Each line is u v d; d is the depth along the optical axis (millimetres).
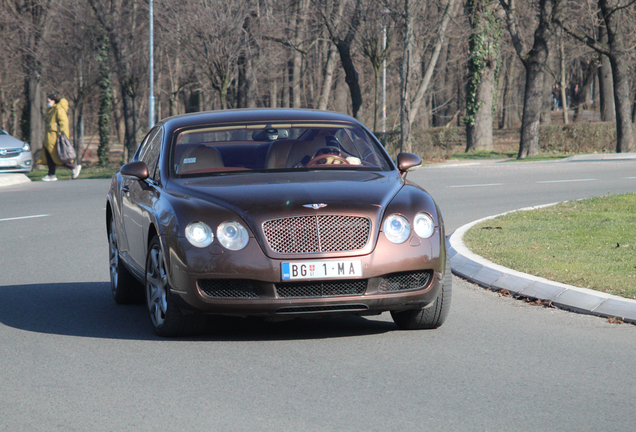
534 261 16328
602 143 63250
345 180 11938
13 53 79500
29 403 8758
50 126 47844
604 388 9156
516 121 154375
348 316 13172
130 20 74875
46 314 13609
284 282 10664
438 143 62594
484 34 72750
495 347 11047
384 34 63844
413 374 9750
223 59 65438
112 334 12062
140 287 14352
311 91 108062
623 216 23172
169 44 72125
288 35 72938
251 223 10805
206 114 14219
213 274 10711
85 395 9023
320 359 10469
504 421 8047
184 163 12750
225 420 8125
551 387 9195
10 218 27375
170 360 10492
